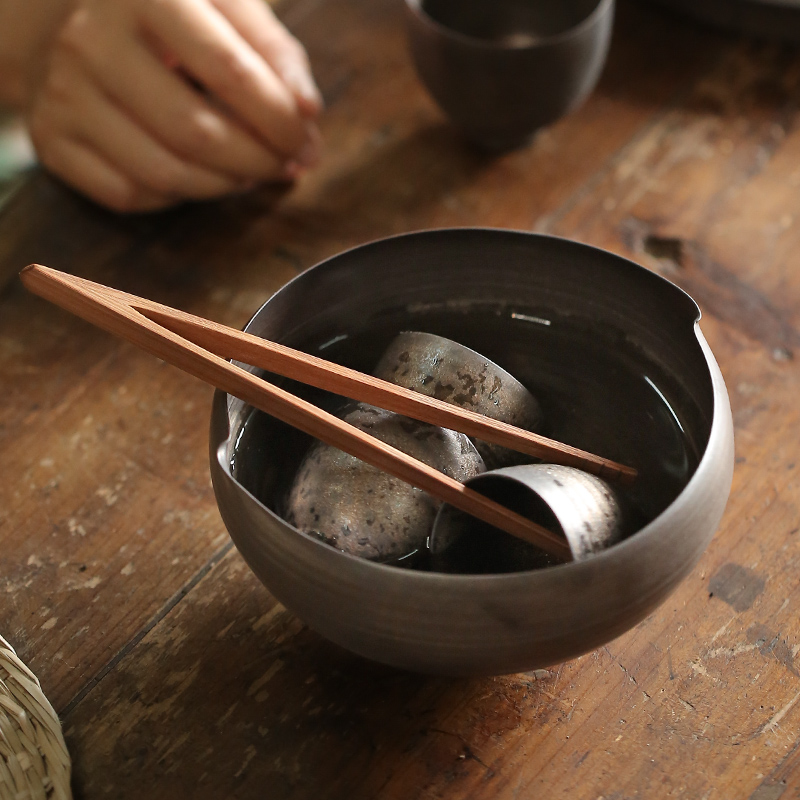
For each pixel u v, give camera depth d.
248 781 0.68
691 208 0.85
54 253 0.85
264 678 0.70
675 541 0.63
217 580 0.73
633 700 0.69
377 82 0.92
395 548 0.67
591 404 0.72
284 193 0.88
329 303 0.71
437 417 0.67
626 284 0.70
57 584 0.74
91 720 0.70
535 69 0.83
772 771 0.68
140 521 0.75
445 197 0.87
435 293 0.72
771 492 0.75
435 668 0.64
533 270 0.71
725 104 0.90
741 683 0.70
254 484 0.69
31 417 0.79
